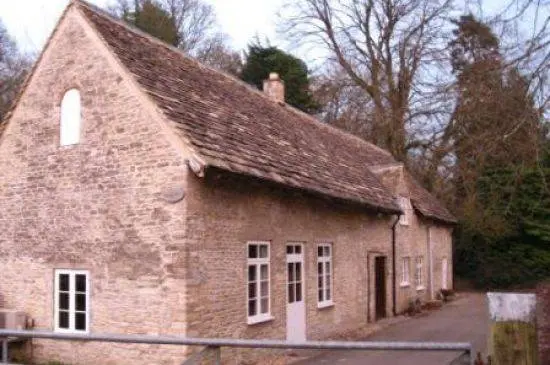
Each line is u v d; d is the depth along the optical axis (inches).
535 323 143.6
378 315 837.2
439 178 828.0
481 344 601.6
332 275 676.7
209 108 551.2
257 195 526.6
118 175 481.1
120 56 499.8
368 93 1433.3
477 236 1375.5
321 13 1427.2
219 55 1684.3
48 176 524.4
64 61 525.0
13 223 543.8
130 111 478.3
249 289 520.4
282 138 655.8
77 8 523.2
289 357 540.7
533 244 1349.7
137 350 458.6
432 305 1021.8
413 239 1005.8
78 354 491.2
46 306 515.8
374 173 933.2
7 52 1353.3
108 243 481.7
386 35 1337.4
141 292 459.5
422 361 506.6
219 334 466.6
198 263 450.0
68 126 518.9
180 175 447.2
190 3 1686.8
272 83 865.5
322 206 652.1
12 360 507.2
